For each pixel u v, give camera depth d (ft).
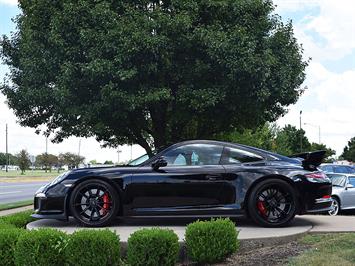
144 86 40.91
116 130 48.37
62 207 24.57
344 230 23.35
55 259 17.66
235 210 24.25
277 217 24.47
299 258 18.34
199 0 42.63
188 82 42.34
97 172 24.59
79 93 41.81
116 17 41.19
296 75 48.29
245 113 46.88
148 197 24.36
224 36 40.40
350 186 53.16
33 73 44.96
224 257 19.27
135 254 17.75
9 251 18.38
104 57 40.04
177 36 40.86
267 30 46.14
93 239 17.54
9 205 52.06
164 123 48.67
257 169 24.58
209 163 24.97
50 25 43.21
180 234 22.21
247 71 40.24
